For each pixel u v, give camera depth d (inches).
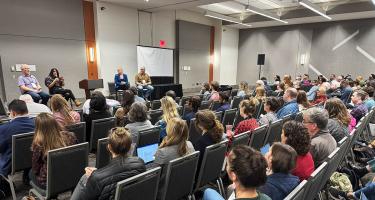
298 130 63.2
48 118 78.0
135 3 331.6
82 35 318.0
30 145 90.0
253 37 543.8
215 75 532.4
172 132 76.8
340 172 98.2
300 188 46.2
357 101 168.9
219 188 92.8
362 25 420.5
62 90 249.8
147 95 310.8
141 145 99.7
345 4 374.0
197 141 87.5
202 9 443.5
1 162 91.3
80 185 61.6
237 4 407.5
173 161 68.2
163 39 420.8
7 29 259.9
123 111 134.3
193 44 473.7
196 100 145.8
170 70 416.2
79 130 113.2
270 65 527.5
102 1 321.1
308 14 406.3
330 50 456.8
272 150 53.8
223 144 86.0
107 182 56.1
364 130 151.3
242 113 120.6
